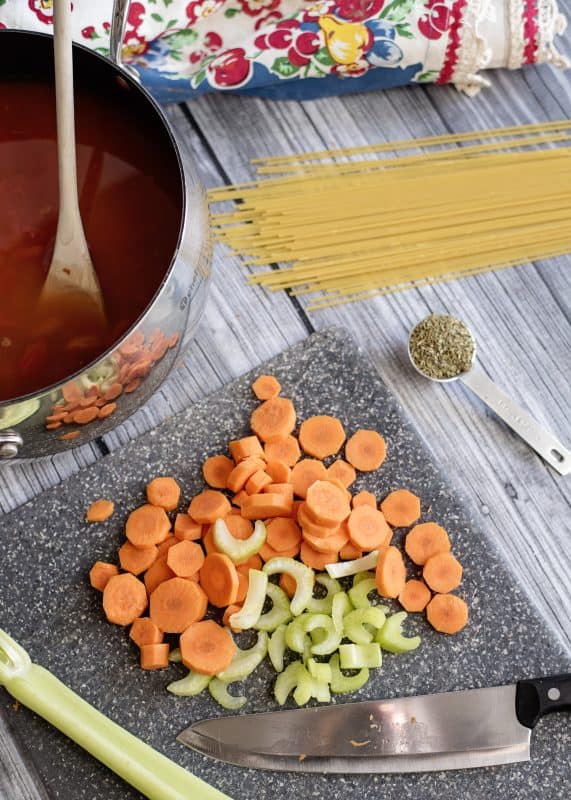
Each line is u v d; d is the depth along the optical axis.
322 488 0.83
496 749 0.81
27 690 0.80
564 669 0.83
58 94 0.68
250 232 0.91
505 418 0.88
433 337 0.88
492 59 0.93
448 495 0.86
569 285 0.92
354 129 0.94
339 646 0.82
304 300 0.91
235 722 0.81
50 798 0.81
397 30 0.91
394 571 0.83
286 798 0.81
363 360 0.88
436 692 0.83
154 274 0.75
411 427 0.87
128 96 0.75
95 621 0.84
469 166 0.93
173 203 0.76
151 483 0.85
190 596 0.82
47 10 0.88
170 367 0.77
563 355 0.91
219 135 0.94
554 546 0.87
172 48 0.92
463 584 0.85
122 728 0.80
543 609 0.86
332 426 0.86
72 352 0.74
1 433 0.72
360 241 0.91
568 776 0.82
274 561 0.83
